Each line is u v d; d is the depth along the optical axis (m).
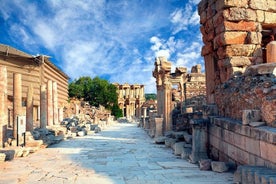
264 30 12.20
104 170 9.10
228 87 10.32
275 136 5.73
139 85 96.69
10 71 29.59
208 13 12.27
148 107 56.81
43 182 7.59
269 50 9.15
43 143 15.67
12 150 11.64
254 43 10.91
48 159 11.46
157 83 24.52
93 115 51.66
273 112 6.50
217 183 7.06
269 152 6.06
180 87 35.97
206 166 8.77
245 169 6.11
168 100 19.72
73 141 18.77
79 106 51.72
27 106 18.52
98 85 76.12
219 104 11.24
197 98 25.69
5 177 8.20
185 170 8.78
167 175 8.14
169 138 16.02
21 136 15.48
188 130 15.84
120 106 94.38
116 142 17.95
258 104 7.36
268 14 11.25
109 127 38.38
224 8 11.03
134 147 15.22
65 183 7.46
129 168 9.37
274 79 6.99
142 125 36.00
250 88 7.98
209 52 12.66
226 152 8.97
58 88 39.75
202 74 36.28
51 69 36.00
